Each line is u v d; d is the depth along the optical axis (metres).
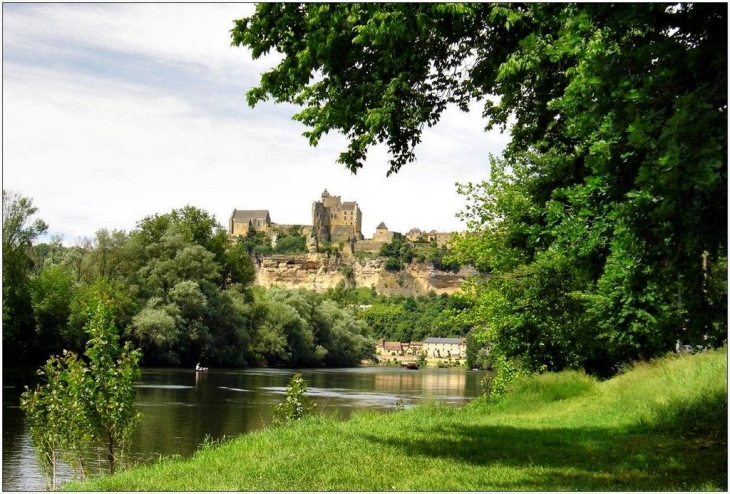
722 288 10.05
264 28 13.37
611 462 11.70
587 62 9.57
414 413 21.64
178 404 35.72
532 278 26.44
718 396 14.62
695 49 8.75
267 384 52.28
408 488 9.54
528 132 15.33
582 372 26.27
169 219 82.50
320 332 105.88
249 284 88.81
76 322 54.31
